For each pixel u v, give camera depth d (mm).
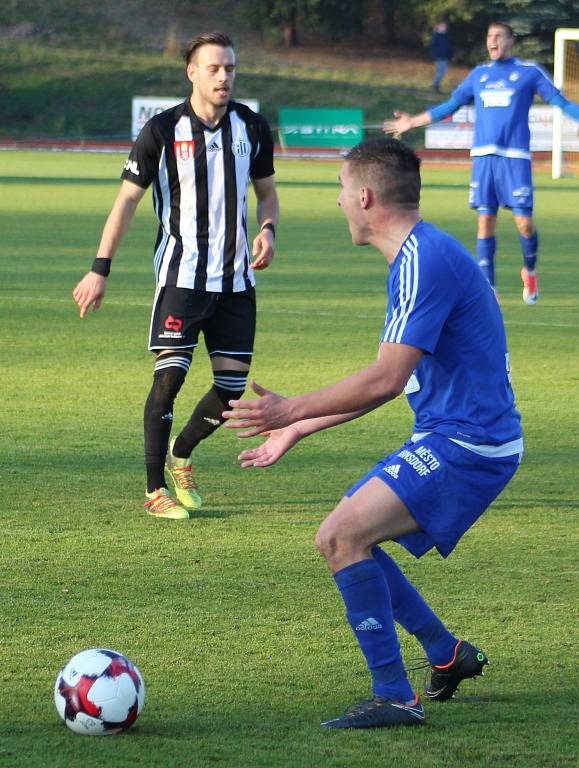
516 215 37812
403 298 11164
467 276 11328
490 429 11422
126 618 13836
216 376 18875
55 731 10828
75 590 14773
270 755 10383
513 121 36969
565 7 138625
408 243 11344
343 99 143875
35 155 120625
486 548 16828
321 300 40500
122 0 162000
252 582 15195
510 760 10391
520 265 52219
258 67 152875
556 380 28672
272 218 19391
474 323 11352
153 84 144750
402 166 11516
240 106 18938
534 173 111000
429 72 154250
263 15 159000
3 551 16281
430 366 11531
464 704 11766
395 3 160375
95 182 89062
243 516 18188
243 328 18859
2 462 20938
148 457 18312
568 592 14961
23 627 13477
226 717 11234
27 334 33406
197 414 18750
